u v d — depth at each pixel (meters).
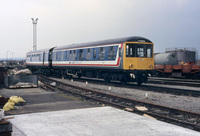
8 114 7.66
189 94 12.94
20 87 15.50
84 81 21.64
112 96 11.95
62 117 7.08
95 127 6.00
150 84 19.45
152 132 5.63
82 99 11.49
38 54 32.53
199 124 6.89
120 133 5.52
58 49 26.22
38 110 8.34
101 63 18.62
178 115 8.04
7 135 4.28
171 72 28.67
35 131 5.57
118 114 7.55
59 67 25.97
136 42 16.44
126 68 16.25
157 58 32.31
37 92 13.59
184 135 5.43
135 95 12.91
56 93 13.26
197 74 25.66
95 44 19.52
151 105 9.41
